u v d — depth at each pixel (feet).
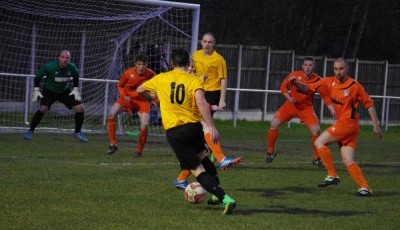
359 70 170.40
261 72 158.51
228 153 94.32
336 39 208.33
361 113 172.55
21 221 45.65
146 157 83.56
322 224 49.03
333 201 58.75
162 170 71.92
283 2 186.60
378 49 208.74
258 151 98.68
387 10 202.08
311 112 81.66
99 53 132.05
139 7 126.52
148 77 84.17
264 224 48.03
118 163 76.38
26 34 129.90
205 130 63.82
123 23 132.67
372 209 55.83
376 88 173.88
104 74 131.64
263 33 185.16
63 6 128.88
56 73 97.25
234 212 51.88
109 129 84.43
